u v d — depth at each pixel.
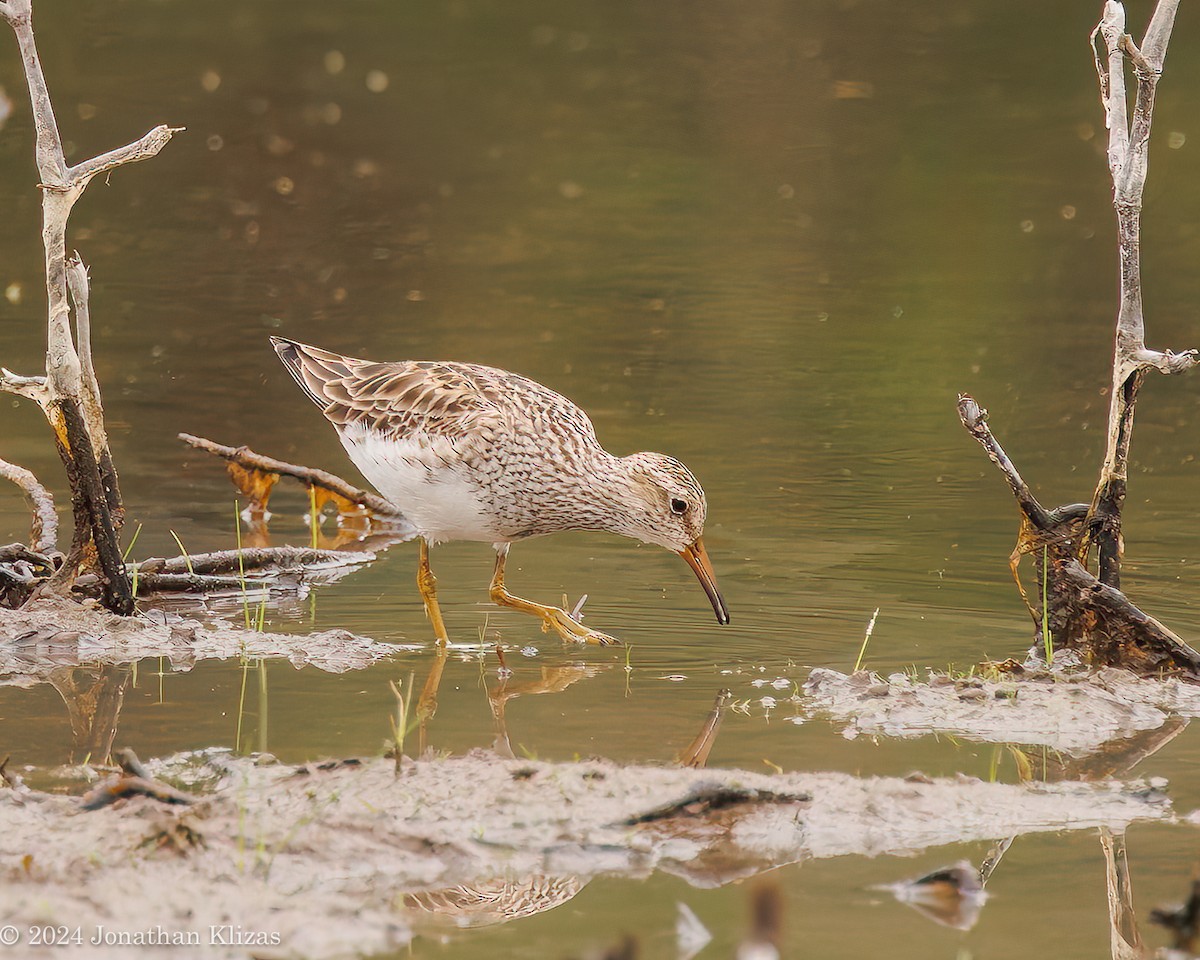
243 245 24.64
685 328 21.16
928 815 8.09
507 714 9.72
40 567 12.09
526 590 12.70
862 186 28.95
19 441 16.42
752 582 12.61
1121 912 7.07
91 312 20.91
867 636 10.62
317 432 17.17
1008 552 13.30
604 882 7.35
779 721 9.62
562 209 27.55
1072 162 29.95
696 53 38.84
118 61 35.28
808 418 17.55
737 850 7.69
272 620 11.92
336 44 38.69
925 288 23.12
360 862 7.38
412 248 24.95
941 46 38.97
